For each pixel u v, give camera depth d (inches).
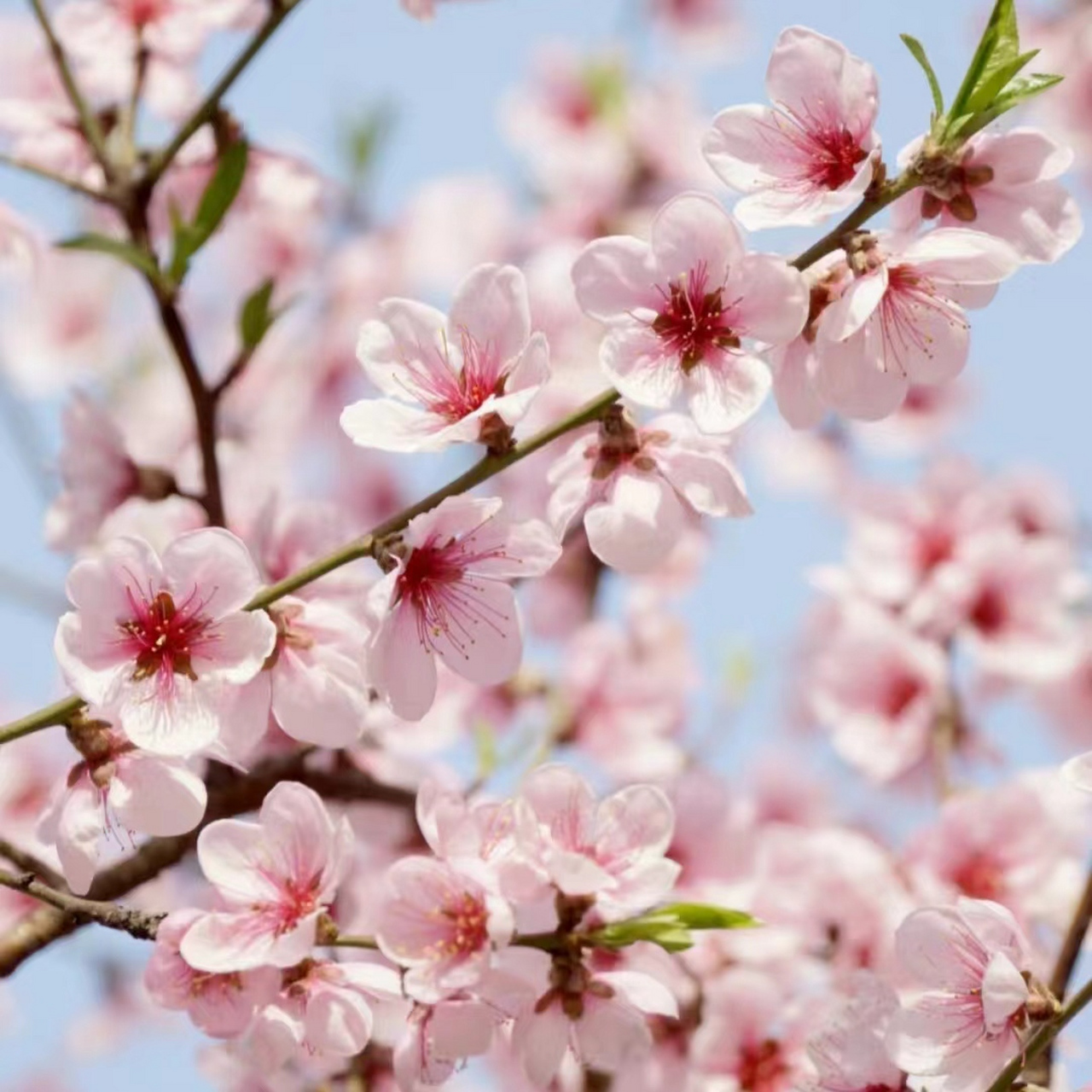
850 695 55.0
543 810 44.3
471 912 43.9
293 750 49.6
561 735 54.5
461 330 44.7
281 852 44.4
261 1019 44.2
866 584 55.6
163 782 44.5
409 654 44.8
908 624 55.2
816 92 44.4
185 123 49.4
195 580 44.3
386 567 44.3
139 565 44.3
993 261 44.0
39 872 46.9
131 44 50.7
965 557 55.2
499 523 44.6
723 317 44.3
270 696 45.0
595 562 60.3
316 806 44.3
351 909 49.8
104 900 47.8
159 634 44.3
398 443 44.3
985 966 44.5
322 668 45.0
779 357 44.7
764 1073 49.8
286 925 44.2
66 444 50.1
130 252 47.8
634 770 54.2
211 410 48.4
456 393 44.7
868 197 44.1
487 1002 44.1
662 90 70.8
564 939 44.1
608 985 44.3
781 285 44.1
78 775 44.7
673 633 55.7
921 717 54.4
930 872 51.3
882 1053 45.0
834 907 50.9
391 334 44.8
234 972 44.3
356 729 45.0
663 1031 50.0
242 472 53.3
